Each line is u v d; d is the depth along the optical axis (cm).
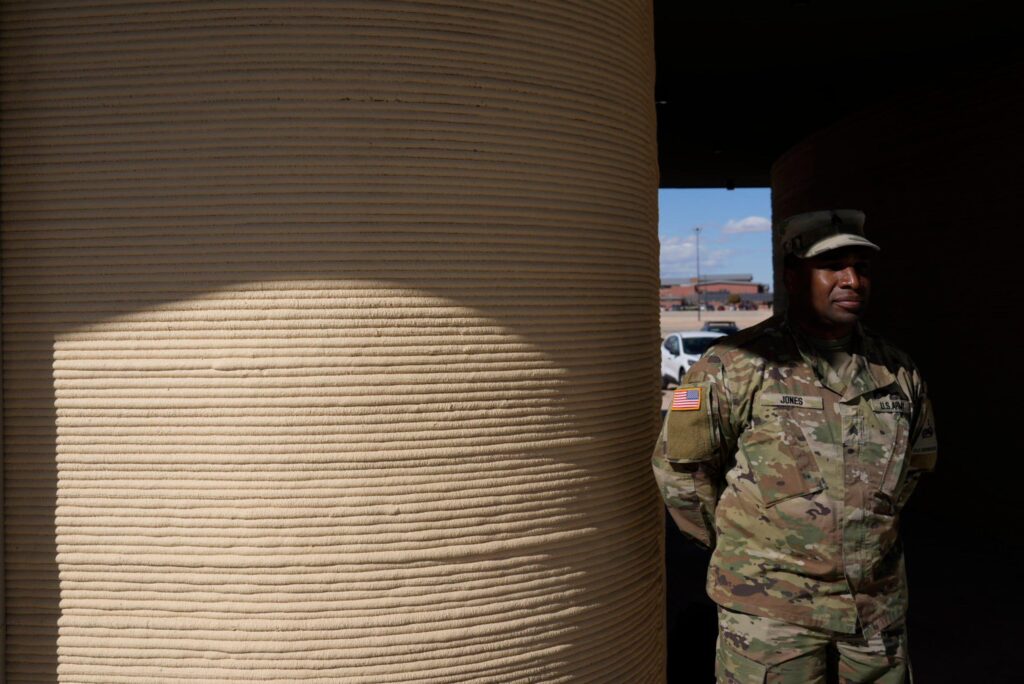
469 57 239
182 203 227
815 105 796
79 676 231
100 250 229
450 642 235
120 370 228
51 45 231
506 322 245
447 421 236
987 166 657
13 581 234
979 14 537
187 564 225
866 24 555
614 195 273
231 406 225
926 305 734
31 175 232
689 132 923
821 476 225
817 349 238
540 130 251
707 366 240
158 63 228
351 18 229
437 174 236
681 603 509
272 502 224
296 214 227
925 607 508
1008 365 643
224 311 226
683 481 242
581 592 259
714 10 525
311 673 224
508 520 244
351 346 228
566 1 257
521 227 248
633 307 284
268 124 227
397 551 229
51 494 231
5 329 233
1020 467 634
